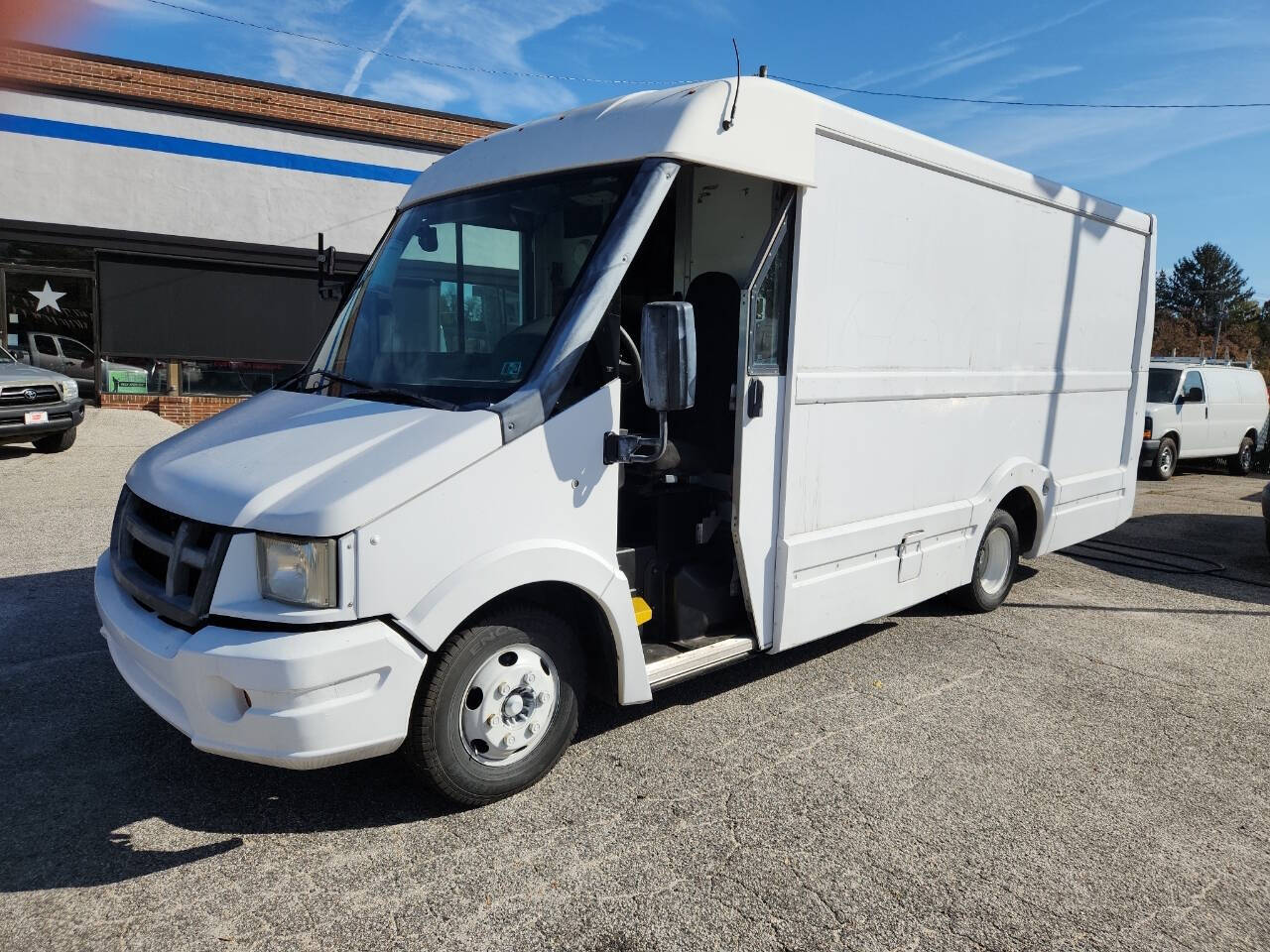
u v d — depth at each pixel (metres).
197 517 3.14
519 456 3.37
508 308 3.91
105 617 3.54
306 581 2.95
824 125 4.32
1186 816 3.79
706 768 4.02
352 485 3.02
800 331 4.34
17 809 3.51
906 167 4.92
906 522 5.20
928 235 5.13
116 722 4.29
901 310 5.00
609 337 3.64
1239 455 17.08
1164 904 3.16
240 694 3.02
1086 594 7.40
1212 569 8.48
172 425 14.44
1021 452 6.30
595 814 3.58
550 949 2.79
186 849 3.27
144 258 15.09
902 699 4.93
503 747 3.55
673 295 4.79
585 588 3.59
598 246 3.66
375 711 3.08
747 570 4.25
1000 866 3.36
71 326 14.87
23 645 5.25
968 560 5.88
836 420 4.64
